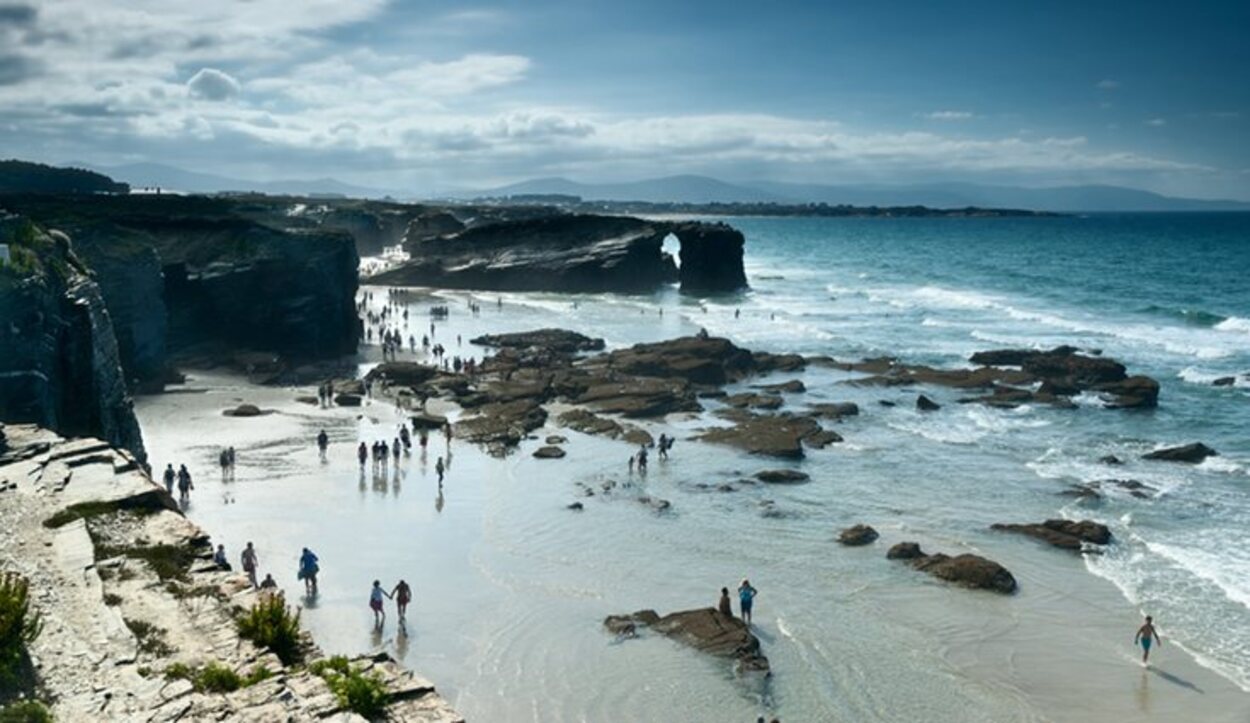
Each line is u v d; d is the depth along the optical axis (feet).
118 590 61.11
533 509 146.41
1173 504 149.18
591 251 475.72
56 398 123.85
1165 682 96.22
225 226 293.23
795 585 119.96
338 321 281.74
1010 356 267.18
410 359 278.46
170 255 278.26
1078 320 350.84
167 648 54.65
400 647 101.30
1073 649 103.35
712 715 89.56
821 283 513.45
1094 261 630.74
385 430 193.06
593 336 323.57
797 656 101.71
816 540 135.13
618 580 120.37
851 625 109.19
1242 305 382.01
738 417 207.10
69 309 131.85
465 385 230.89
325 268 276.21
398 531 135.44
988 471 168.45
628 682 94.99
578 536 135.33
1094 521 141.08
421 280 492.13
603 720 88.22
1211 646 103.14
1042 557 128.77
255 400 216.95
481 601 113.09
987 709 91.66
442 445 183.93
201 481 154.81
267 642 56.54
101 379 135.74
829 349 297.12
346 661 54.85
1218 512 145.18
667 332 333.21
